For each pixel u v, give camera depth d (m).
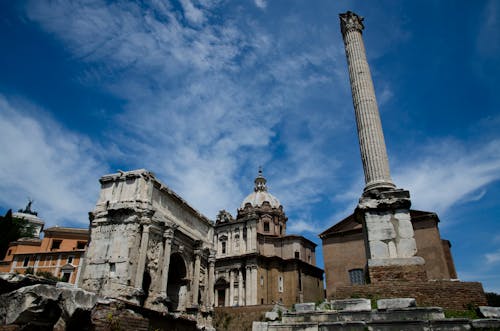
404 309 14.05
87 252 40.72
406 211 18.73
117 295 36.91
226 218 85.75
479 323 12.59
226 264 74.56
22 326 17.27
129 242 39.38
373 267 17.73
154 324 33.56
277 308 16.80
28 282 19.66
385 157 21.41
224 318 56.50
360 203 19.84
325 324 13.95
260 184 96.88
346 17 26.73
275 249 78.62
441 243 45.19
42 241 73.31
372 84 24.17
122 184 43.25
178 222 48.66
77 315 19.77
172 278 48.72
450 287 15.85
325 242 53.44
